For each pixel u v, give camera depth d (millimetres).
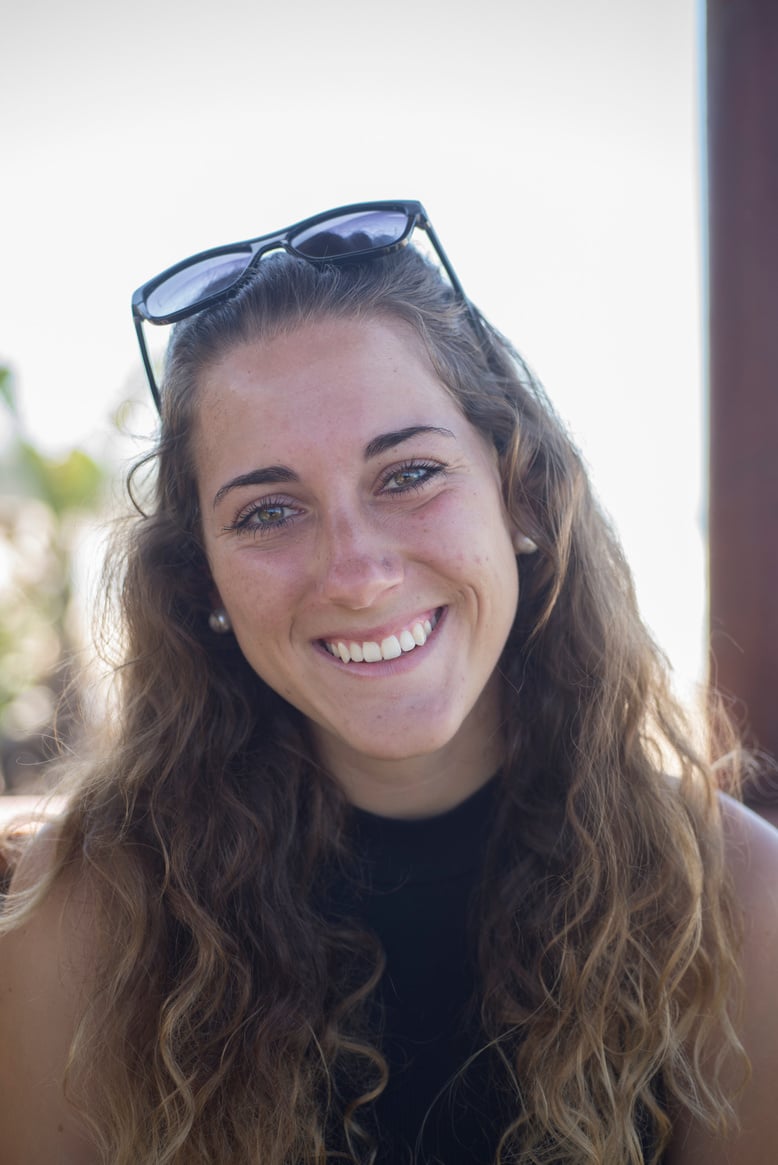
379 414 1091
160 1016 1169
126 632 1403
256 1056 1139
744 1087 1134
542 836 1279
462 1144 1198
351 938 1243
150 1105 1143
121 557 1426
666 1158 1183
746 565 1760
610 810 1255
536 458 1297
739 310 1730
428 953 1270
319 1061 1184
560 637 1335
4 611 4746
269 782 1322
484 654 1185
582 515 1349
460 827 1294
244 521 1138
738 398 1743
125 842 1269
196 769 1315
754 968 1179
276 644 1156
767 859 1237
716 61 1709
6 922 1242
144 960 1201
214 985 1179
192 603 1356
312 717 1202
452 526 1116
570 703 1326
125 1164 1114
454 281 1280
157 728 1328
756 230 1700
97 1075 1157
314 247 1168
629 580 1411
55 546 4891
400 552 1101
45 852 1341
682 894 1199
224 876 1246
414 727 1131
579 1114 1097
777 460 1725
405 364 1135
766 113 1670
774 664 1745
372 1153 1146
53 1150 1183
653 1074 1130
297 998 1183
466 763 1299
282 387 1107
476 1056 1205
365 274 1177
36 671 4668
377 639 1112
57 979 1219
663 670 1409
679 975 1138
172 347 1240
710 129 1734
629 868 1227
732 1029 1139
